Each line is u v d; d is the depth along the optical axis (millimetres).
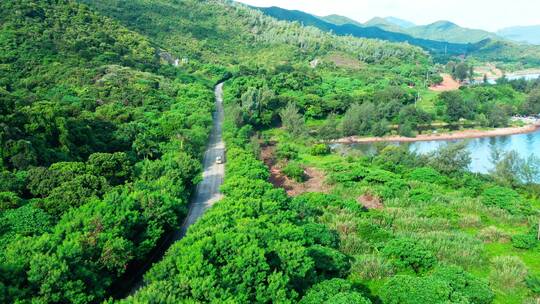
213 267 37625
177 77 157625
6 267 34062
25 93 102688
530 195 82812
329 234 53750
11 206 49750
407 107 153375
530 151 132875
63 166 60719
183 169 71312
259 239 43125
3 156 60281
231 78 184625
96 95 110625
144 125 94125
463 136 149625
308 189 83625
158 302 31703
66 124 73000
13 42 127000
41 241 38219
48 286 33312
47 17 149250
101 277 39562
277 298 36281
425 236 57938
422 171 88375
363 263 49531
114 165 65250
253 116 134250
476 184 83875
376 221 63938
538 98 175125
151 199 51812
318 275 46344
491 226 62375
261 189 62844
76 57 130750
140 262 48469
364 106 149750
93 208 46625
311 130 143500
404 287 40438
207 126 110312
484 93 188375
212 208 54812
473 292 41875
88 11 170375
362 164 98688
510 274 47531
